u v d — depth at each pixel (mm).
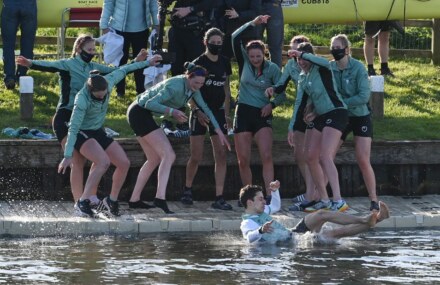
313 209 35281
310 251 29750
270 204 32094
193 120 35812
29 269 27359
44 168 37156
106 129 38844
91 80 32938
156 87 34469
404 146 38406
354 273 27000
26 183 37188
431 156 38594
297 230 31562
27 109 40812
